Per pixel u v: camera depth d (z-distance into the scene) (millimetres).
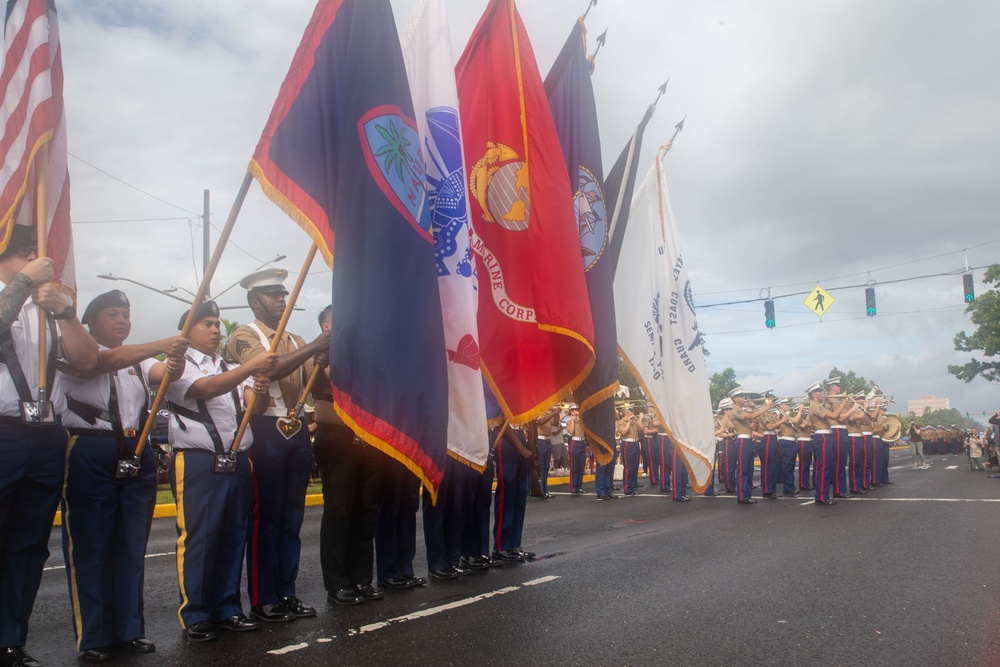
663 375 9250
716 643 4621
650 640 4688
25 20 4469
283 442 5410
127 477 4531
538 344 6996
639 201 9570
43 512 4172
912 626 4969
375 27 5609
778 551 7828
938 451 51531
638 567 7086
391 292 5238
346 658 4328
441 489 6785
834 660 4293
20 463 4016
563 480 22438
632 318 9211
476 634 4820
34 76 4395
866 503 12961
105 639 4398
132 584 4555
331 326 5191
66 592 6426
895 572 6641
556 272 6895
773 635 4785
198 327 5125
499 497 7660
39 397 4031
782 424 16188
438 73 6477
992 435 26406
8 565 4109
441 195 6305
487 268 7074
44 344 4031
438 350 5387
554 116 8141
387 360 5137
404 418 5141
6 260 4191
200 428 4891
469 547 7215
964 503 12289
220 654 4438
